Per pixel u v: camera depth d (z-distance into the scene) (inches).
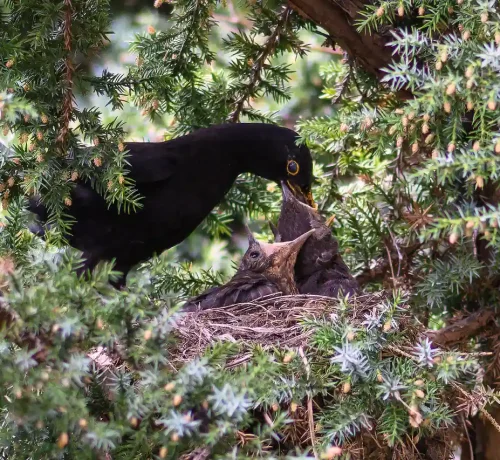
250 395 129.9
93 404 131.4
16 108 136.1
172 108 240.8
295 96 333.1
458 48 156.1
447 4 167.8
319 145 249.0
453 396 173.6
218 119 248.8
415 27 189.2
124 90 199.2
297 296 200.7
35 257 132.1
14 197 189.8
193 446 131.5
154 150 226.5
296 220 232.7
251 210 268.7
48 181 181.2
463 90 150.5
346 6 190.2
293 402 152.3
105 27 184.2
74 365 118.3
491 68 148.6
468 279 190.1
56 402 115.1
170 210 226.1
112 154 183.9
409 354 162.2
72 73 179.9
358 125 183.0
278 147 240.8
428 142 165.0
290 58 338.0
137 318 126.0
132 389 129.9
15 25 185.8
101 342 121.9
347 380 149.6
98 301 122.7
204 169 232.7
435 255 210.5
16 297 118.0
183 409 121.8
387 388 148.9
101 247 219.8
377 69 199.8
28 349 122.1
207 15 220.7
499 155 148.6
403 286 211.3
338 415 153.4
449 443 181.8
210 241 326.0
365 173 239.1
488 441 198.2
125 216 218.1
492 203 180.7
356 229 229.8
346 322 162.9
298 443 161.3
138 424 127.5
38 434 128.7
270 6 238.7
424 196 207.8
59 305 120.7
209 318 190.9
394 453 165.8
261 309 197.9
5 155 179.2
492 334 194.1
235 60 251.0
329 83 250.8
